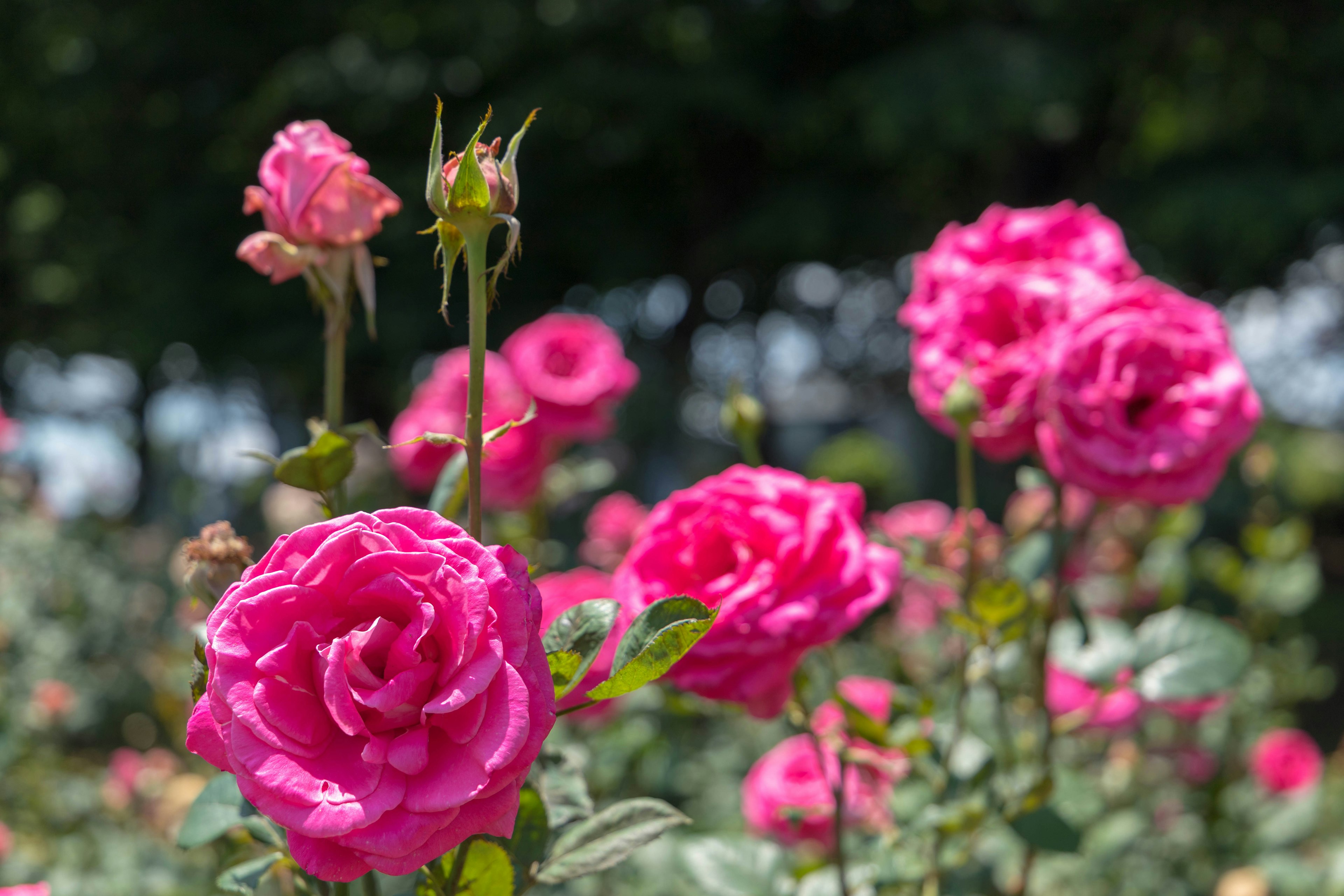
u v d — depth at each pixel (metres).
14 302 13.53
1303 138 9.54
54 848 2.19
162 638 4.60
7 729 2.39
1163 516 2.20
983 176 11.24
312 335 9.54
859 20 10.50
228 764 0.61
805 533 1.02
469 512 0.85
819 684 1.50
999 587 1.10
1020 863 1.75
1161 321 1.19
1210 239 9.19
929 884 1.25
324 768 0.59
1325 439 10.83
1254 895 2.01
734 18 10.23
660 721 2.21
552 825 0.86
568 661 0.70
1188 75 10.29
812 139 10.59
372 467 3.24
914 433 11.67
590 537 3.28
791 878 1.30
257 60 10.71
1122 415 1.16
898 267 11.42
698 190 11.34
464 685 0.58
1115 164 10.93
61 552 4.94
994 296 1.27
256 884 0.84
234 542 0.94
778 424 14.03
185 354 11.58
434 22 9.83
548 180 10.12
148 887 1.84
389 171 9.55
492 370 2.41
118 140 10.98
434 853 0.58
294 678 0.61
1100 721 1.73
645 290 11.57
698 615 0.69
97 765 3.96
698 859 1.34
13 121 11.44
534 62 9.88
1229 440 1.16
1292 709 4.40
